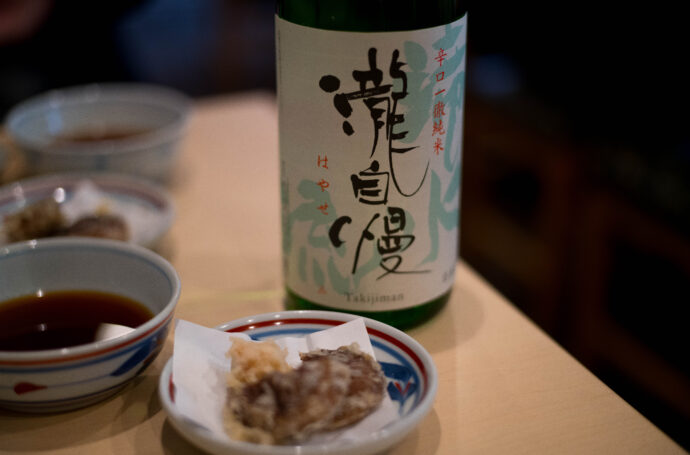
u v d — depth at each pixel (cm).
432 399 36
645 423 39
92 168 65
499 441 38
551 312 114
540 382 43
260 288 52
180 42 194
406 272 44
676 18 95
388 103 40
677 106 96
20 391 37
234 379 37
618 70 102
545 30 111
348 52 39
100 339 42
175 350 38
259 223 62
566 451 37
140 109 77
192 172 71
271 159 74
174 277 42
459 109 44
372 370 38
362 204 42
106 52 132
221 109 87
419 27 42
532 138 110
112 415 40
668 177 92
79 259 47
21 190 61
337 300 45
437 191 43
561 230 109
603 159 102
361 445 33
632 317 104
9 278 46
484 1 116
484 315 49
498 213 121
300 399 34
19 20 120
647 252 99
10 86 139
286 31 41
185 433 35
